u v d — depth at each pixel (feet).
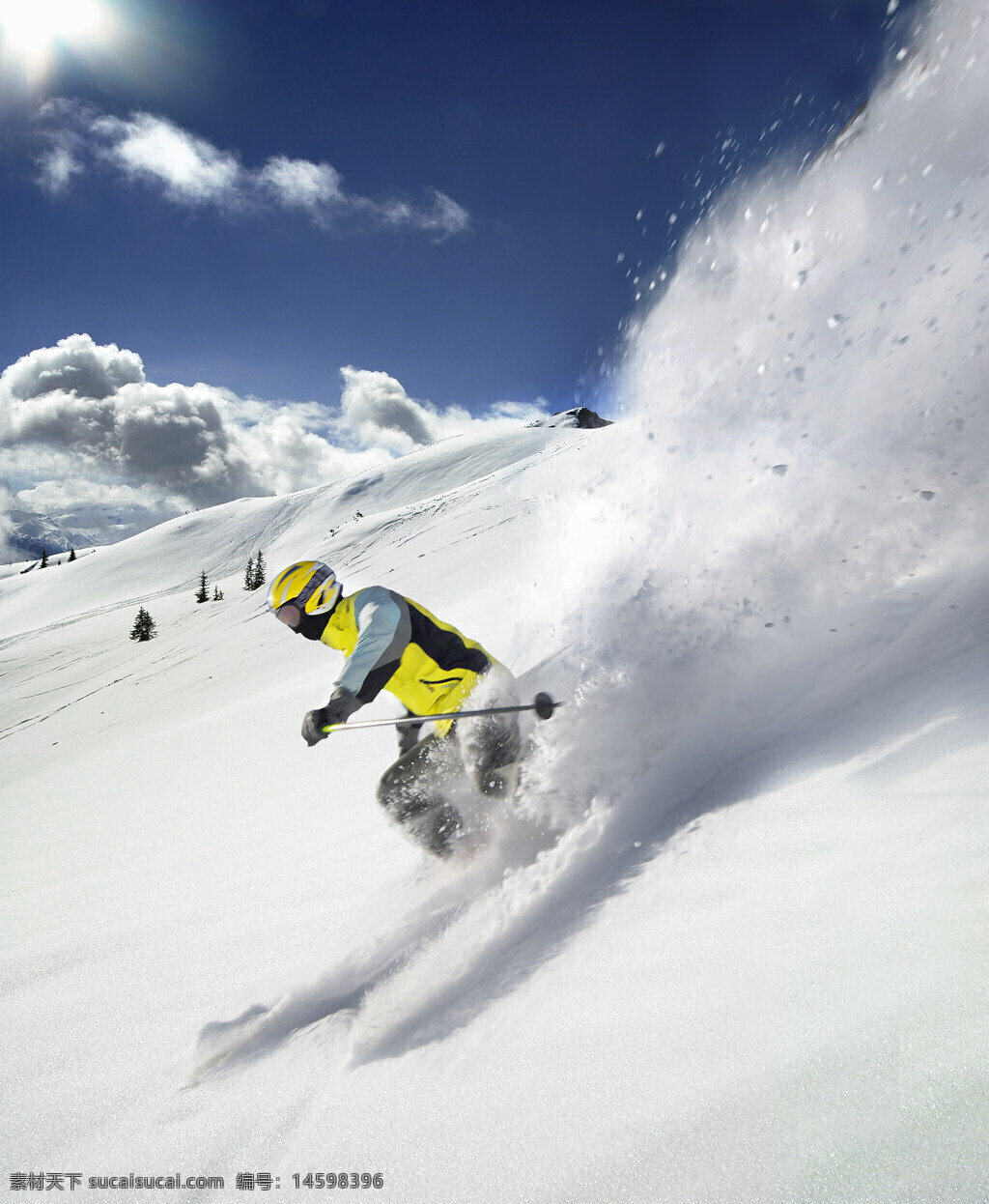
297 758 22.30
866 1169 3.01
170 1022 8.13
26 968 10.59
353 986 7.55
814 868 4.97
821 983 3.99
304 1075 6.16
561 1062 4.51
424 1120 4.75
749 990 4.22
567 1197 3.63
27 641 259.39
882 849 4.75
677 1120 3.69
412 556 117.19
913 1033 3.45
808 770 6.39
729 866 5.55
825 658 9.00
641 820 7.50
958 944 3.76
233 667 96.02
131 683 120.37
